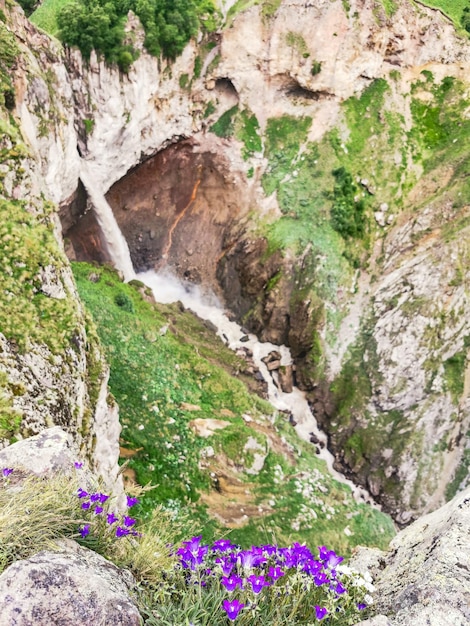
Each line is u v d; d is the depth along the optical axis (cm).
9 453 787
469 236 4662
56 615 483
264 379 4422
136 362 3247
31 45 3541
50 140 3503
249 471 3023
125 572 612
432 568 689
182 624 525
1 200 1945
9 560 540
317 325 4644
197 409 3209
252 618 557
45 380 1559
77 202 4328
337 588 614
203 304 5044
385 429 4316
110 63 4241
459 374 4412
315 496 3156
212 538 2498
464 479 4138
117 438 2080
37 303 1720
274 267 4844
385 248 4981
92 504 662
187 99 5044
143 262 5116
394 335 4550
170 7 4744
